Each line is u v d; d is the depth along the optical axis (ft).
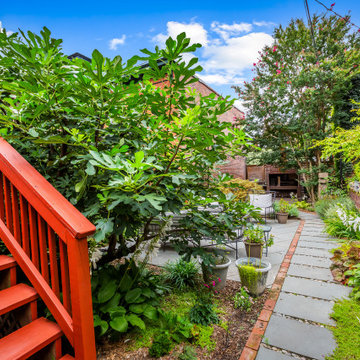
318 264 11.89
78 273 4.00
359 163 20.17
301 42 30.78
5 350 3.89
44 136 5.81
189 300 8.80
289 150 33.60
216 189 6.83
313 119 29.94
